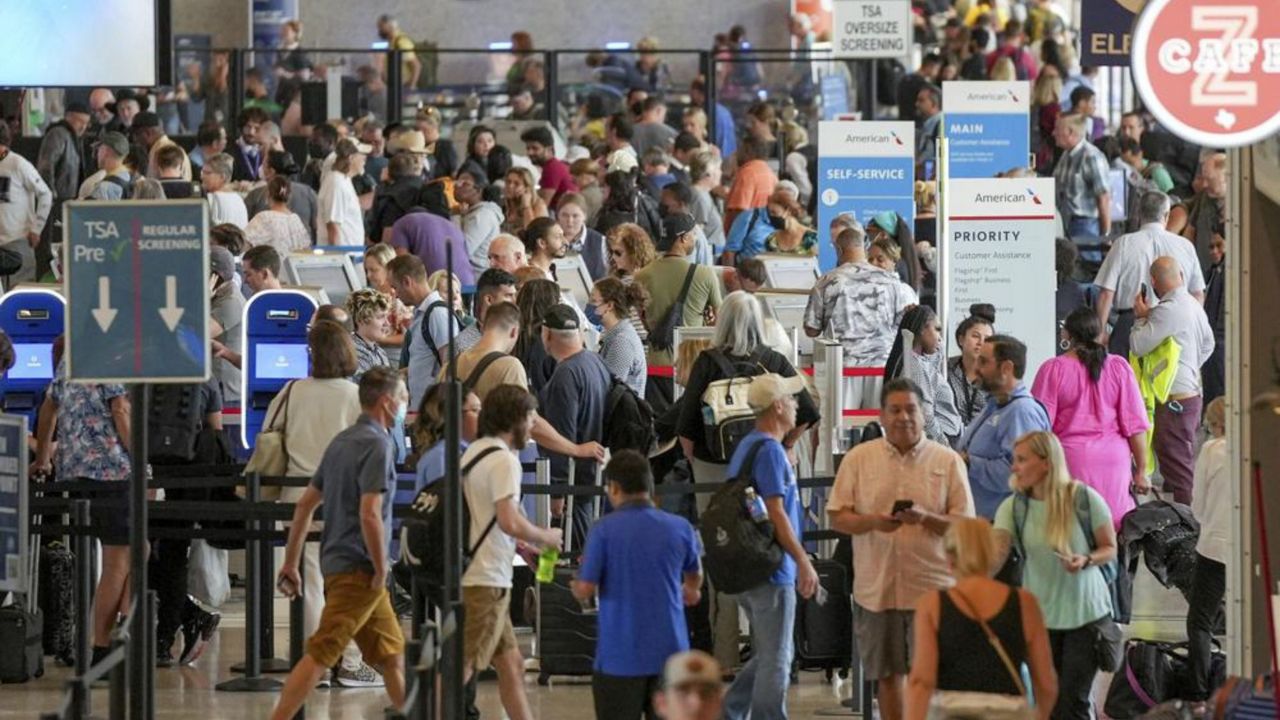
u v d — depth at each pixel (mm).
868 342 36531
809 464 32656
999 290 36062
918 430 25625
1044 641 20859
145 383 21969
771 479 25297
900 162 44438
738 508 25172
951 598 20859
